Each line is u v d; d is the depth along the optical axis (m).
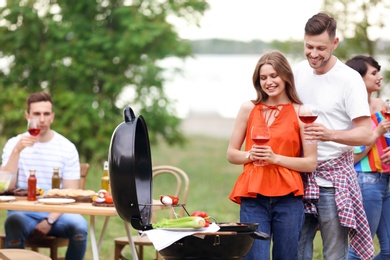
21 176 6.12
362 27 11.58
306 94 5.00
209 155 22.59
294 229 4.72
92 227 5.41
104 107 13.87
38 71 14.30
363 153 5.54
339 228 4.93
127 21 13.54
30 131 5.70
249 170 4.79
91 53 13.81
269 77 4.79
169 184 14.09
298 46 12.59
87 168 6.43
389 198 5.68
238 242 4.23
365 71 5.63
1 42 14.08
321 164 4.93
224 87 57.06
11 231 5.98
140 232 4.36
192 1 14.16
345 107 4.91
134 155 4.23
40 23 14.05
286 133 4.77
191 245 4.20
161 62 14.23
